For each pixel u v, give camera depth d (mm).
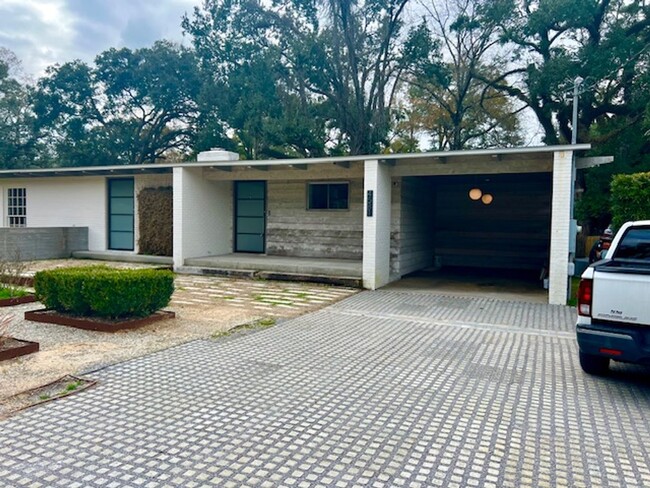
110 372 4379
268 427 3293
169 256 13250
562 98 16906
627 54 15414
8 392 3861
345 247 12430
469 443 3100
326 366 4684
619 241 5090
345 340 5715
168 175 13398
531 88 17562
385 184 10430
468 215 14328
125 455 2881
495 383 4258
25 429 3207
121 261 13359
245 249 13703
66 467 2736
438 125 24094
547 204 13438
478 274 12594
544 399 3889
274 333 5992
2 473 2666
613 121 17266
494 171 9742
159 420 3377
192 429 3244
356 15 20531
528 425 3387
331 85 20984
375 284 9961
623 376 4484
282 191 13164
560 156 8406
